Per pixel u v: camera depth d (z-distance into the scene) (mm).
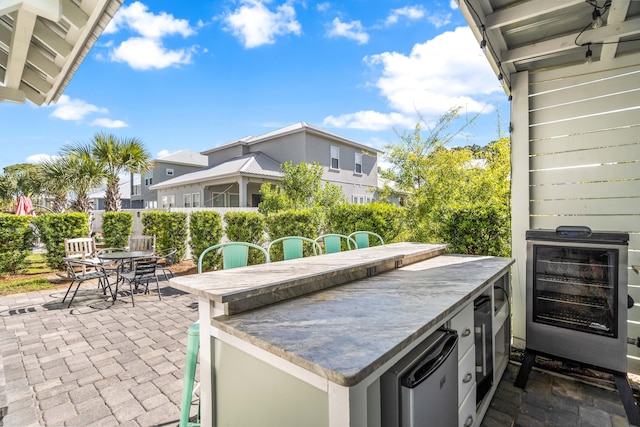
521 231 3119
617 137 2736
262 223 6293
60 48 2875
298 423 1062
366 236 4016
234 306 1404
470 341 1772
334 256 2467
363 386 967
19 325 3645
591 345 2324
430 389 1238
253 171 11469
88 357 2834
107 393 2279
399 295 1673
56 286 5512
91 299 4758
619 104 2725
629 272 2697
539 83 3084
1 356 2848
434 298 1601
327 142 13852
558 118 2990
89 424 1955
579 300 2406
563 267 2475
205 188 14070
